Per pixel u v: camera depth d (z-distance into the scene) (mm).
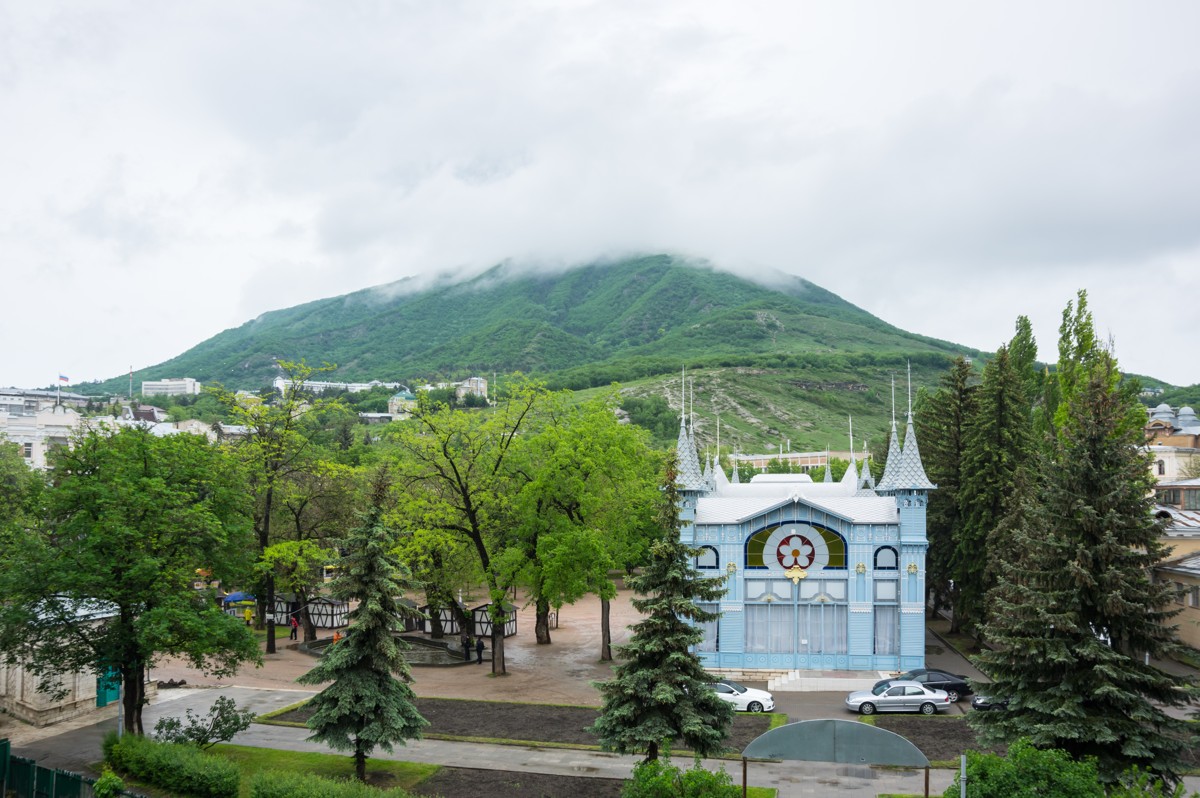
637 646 32125
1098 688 29359
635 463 64188
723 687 46719
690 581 32750
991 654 32344
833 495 61531
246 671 56906
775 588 54719
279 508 70000
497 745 40344
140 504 36094
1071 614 30156
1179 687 29859
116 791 30312
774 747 28859
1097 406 31844
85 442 38938
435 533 56594
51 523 38125
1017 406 60344
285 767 36875
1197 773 34062
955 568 63062
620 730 31781
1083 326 67250
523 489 55281
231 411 65750
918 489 53250
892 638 53844
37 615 36406
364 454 95312
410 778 35812
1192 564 55781
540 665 59125
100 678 43906
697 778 27531
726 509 56125
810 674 52969
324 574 85562
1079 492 31484
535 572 56000
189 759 33438
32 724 43062
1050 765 25484
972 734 41031
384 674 35594
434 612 67938
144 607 37031
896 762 27969
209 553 39094
